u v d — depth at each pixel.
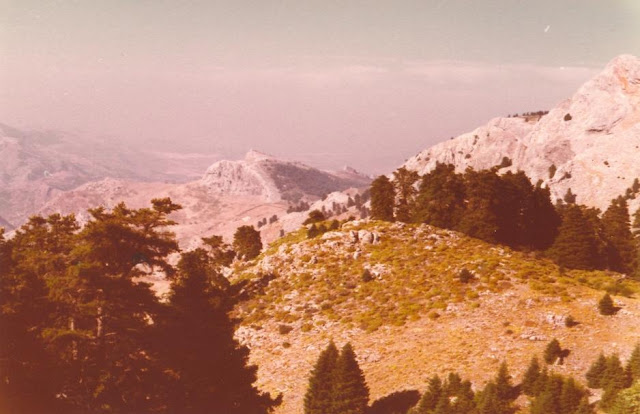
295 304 80.25
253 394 42.09
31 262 38.09
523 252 94.50
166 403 35.72
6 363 30.16
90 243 34.44
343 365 50.59
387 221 108.19
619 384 44.88
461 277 76.56
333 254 91.94
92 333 33.88
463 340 61.78
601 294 69.81
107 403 32.81
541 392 47.66
